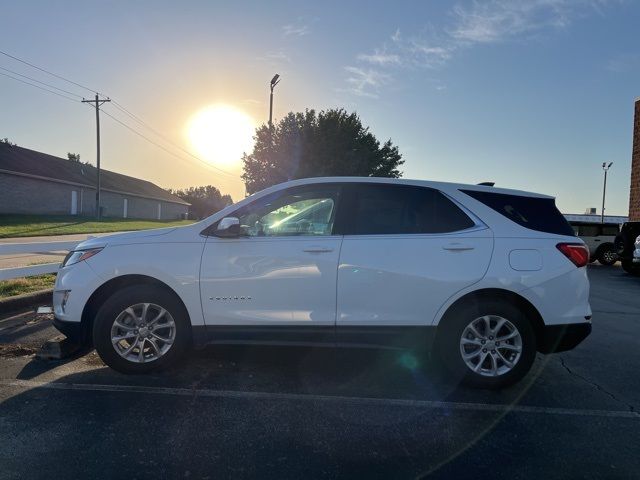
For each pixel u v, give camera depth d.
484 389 4.38
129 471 2.93
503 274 4.28
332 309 4.30
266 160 41.03
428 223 4.42
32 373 4.51
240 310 4.34
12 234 20.59
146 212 55.75
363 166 42.03
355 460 3.14
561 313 4.34
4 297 6.80
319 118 41.94
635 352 5.73
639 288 11.50
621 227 14.53
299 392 4.25
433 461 3.15
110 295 4.51
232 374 4.62
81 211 42.31
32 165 37.72
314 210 4.51
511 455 3.25
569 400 4.22
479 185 4.66
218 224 4.45
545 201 4.63
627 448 3.37
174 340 4.41
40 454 3.09
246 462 3.07
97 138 39.91
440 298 4.28
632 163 19.22
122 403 3.90
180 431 3.46
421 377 4.67
